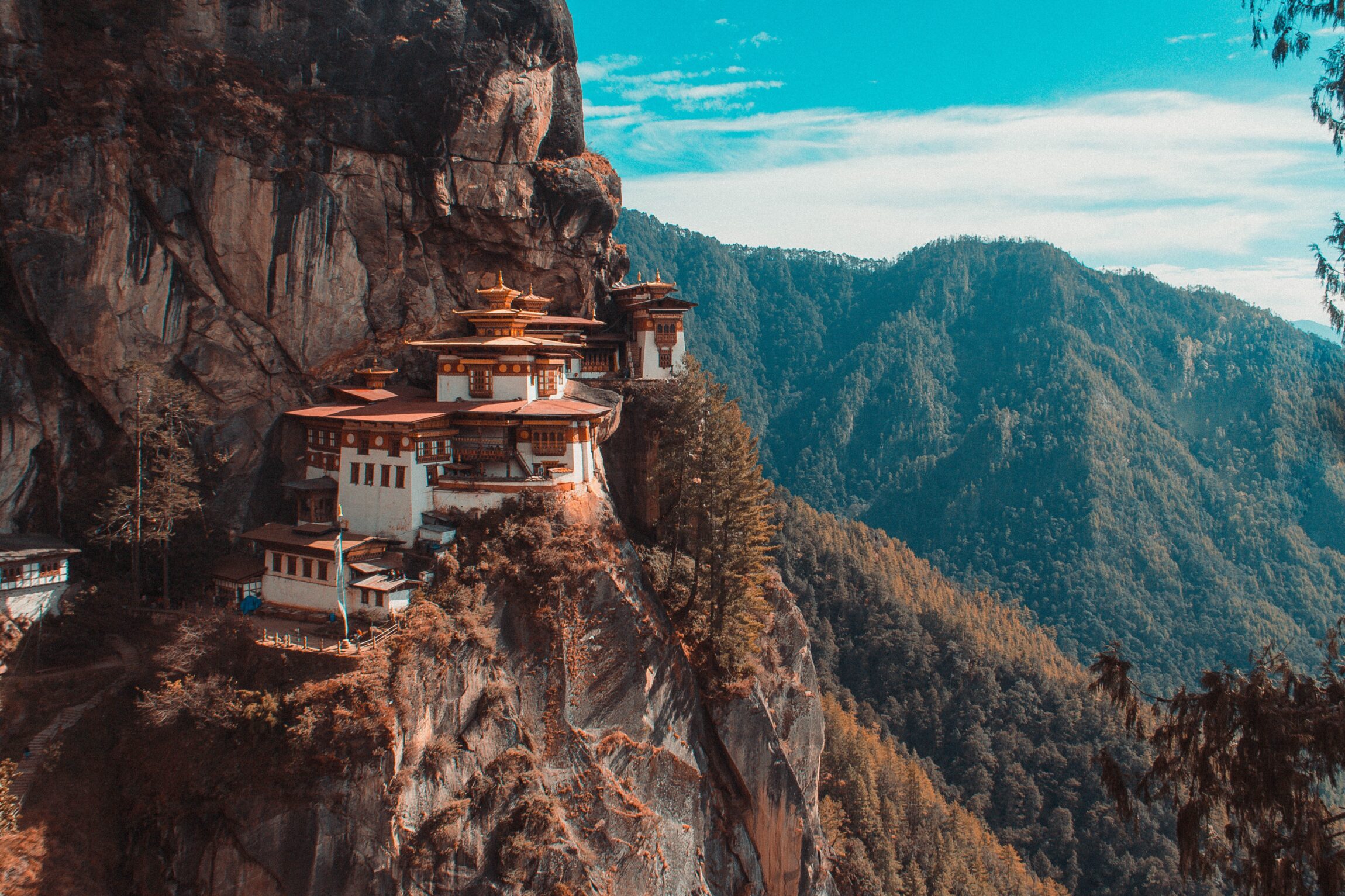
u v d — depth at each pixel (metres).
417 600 50.19
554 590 53.19
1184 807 19.92
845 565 151.25
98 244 56.31
